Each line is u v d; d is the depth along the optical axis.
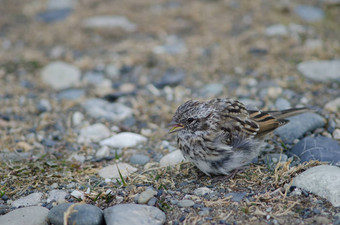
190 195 7.76
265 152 9.27
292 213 6.95
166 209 7.35
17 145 10.11
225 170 8.25
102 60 15.03
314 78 12.67
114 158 9.66
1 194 8.05
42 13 19.48
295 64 13.59
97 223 6.95
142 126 11.22
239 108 8.71
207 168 8.29
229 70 13.77
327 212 6.86
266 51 14.58
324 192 7.24
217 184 8.13
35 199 7.92
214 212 7.18
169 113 11.73
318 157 8.58
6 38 17.17
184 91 12.86
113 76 14.09
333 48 14.27
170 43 15.93
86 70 14.48
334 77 12.54
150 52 15.34
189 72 13.88
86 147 10.15
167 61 14.65
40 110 12.12
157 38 16.44
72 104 12.43
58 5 20.02
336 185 7.21
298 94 11.93
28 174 8.80
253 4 18.47
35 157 9.54
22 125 11.24
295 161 8.71
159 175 8.56
